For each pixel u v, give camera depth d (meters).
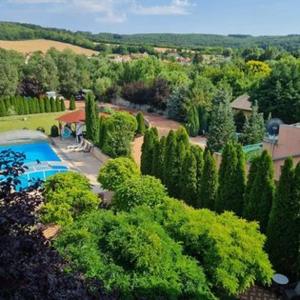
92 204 15.16
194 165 18.70
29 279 4.58
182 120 50.03
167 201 12.62
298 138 19.28
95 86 67.00
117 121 28.36
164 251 9.73
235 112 44.38
